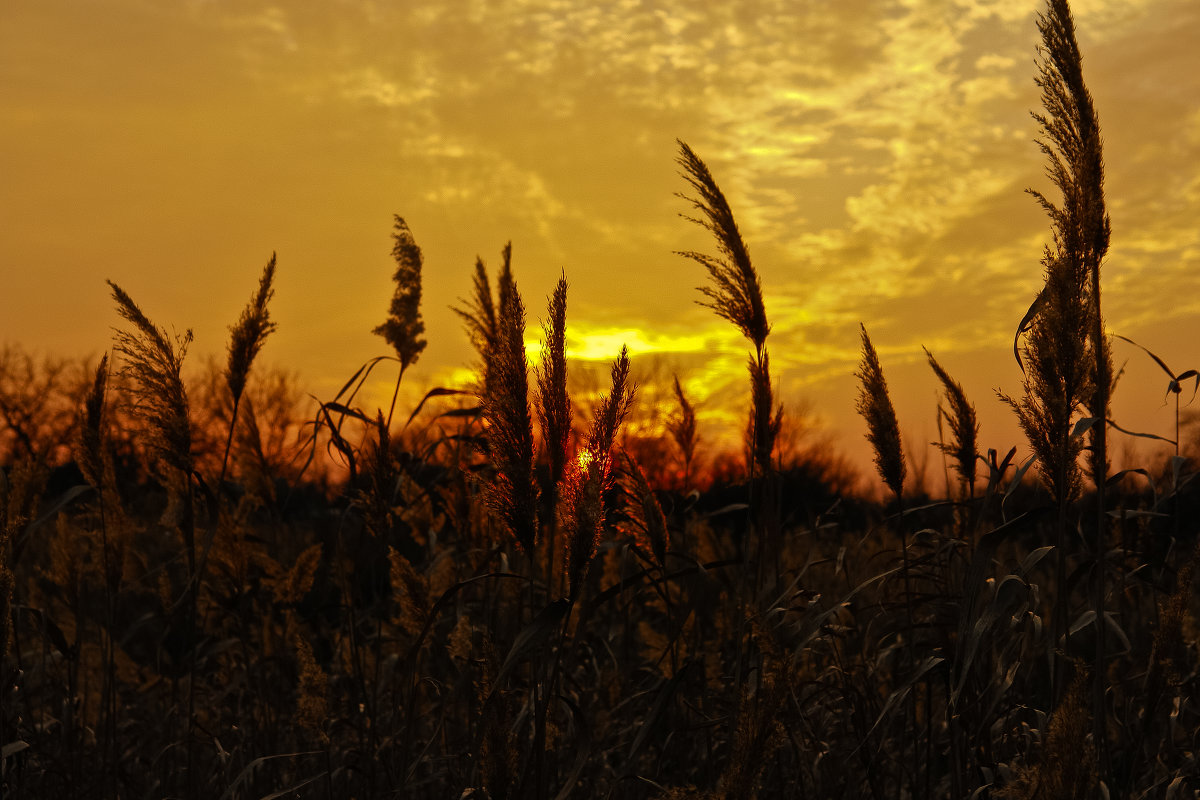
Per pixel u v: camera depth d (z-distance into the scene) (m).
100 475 4.47
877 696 4.20
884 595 4.33
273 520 4.82
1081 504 4.05
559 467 2.45
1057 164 3.39
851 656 4.34
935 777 4.09
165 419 4.00
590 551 2.40
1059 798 2.14
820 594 3.73
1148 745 3.85
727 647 4.47
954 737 3.21
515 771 2.52
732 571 4.40
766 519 4.10
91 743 4.80
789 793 3.89
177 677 4.53
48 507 4.55
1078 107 3.33
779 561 4.29
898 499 4.02
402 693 4.15
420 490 4.59
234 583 4.46
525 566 4.45
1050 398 3.24
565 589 3.34
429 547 4.57
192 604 4.14
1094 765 2.16
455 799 3.50
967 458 4.18
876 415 3.97
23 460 4.21
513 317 2.48
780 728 2.24
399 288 4.16
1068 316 3.19
